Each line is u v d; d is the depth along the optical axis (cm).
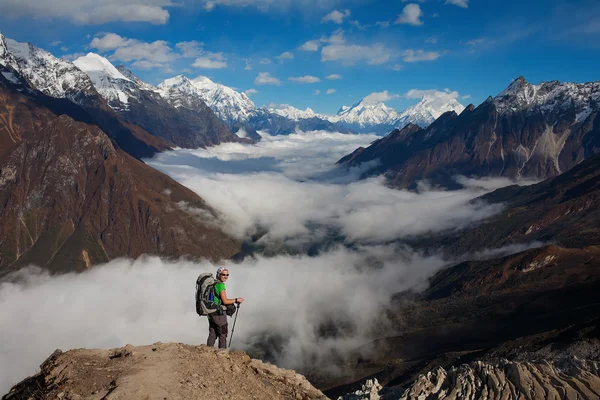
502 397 1596
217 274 1468
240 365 1388
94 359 1225
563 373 1675
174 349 1328
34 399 1066
